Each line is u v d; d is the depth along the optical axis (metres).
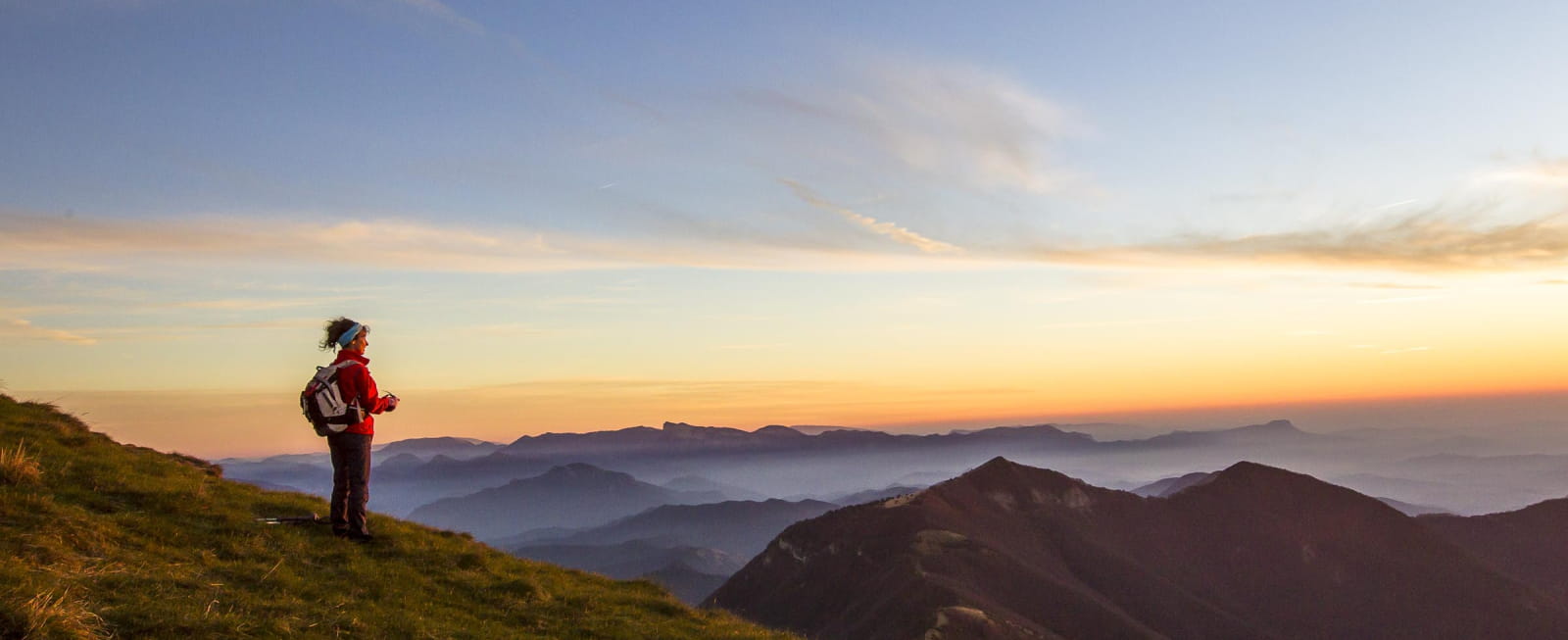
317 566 13.66
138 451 20.45
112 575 10.37
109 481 14.84
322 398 14.85
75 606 8.93
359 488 15.40
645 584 19.41
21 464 13.58
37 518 11.71
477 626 13.05
